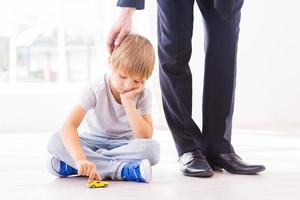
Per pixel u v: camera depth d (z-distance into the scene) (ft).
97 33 13.38
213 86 6.40
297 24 13.70
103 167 5.86
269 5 13.47
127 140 6.15
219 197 5.04
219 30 6.29
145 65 5.77
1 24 12.56
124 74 5.73
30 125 12.21
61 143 5.89
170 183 5.74
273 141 9.87
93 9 13.34
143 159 5.86
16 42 12.64
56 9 13.05
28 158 7.68
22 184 5.68
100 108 6.07
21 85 12.73
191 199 4.95
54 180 5.92
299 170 6.63
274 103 13.66
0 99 11.96
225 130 6.50
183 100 6.34
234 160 6.37
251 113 13.50
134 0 6.08
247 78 13.43
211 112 6.44
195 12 12.92
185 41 6.23
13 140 9.99
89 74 15.16
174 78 6.31
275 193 5.24
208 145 6.50
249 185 5.63
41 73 25.99
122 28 6.09
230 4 5.79
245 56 13.38
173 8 6.13
